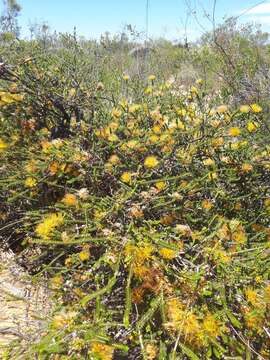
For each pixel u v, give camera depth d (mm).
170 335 1506
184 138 2385
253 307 1612
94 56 4168
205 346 1533
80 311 1658
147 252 1669
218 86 4254
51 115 2898
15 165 2604
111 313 1631
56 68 3225
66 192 2342
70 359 1466
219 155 2367
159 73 4387
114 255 1737
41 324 1828
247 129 2498
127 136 2574
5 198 2570
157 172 2285
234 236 1839
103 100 3270
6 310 2062
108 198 2029
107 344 1496
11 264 2371
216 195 2109
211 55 4707
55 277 1915
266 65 4488
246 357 1521
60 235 1886
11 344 1602
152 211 2049
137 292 1666
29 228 2447
